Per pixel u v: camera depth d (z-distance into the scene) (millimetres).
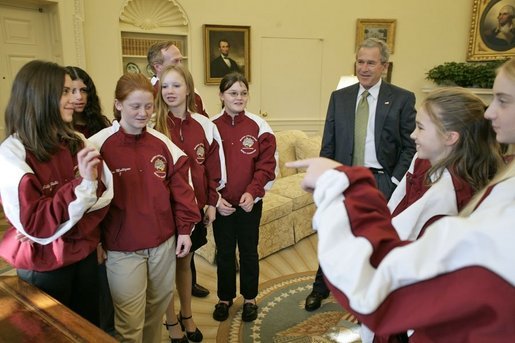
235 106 1991
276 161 2139
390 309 532
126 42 4980
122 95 1384
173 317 1965
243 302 2447
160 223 1527
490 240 483
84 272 1370
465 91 1061
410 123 2020
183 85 1763
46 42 4418
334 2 5852
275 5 5613
